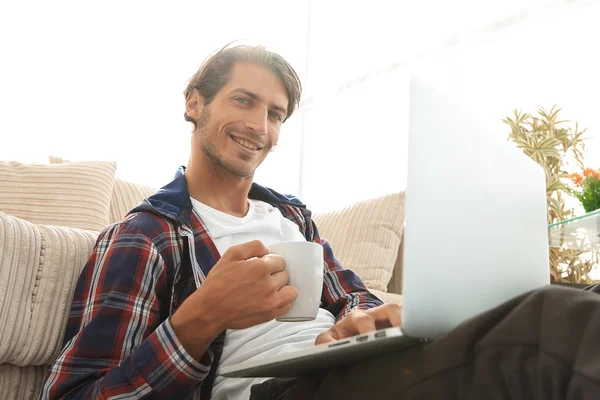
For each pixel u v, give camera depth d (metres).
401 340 0.60
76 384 0.92
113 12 3.36
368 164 3.07
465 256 0.67
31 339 1.04
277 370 0.78
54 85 3.15
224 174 1.32
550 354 0.50
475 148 0.73
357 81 3.20
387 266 2.13
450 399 0.56
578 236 1.55
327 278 1.42
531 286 0.81
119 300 1.00
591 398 0.45
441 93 0.69
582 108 2.31
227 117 1.29
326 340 0.92
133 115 3.31
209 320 0.88
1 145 2.99
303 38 3.58
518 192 0.82
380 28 3.15
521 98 2.49
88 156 3.17
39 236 1.11
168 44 3.47
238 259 0.89
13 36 3.10
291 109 1.42
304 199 3.35
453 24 2.79
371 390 0.65
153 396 0.90
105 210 1.93
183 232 1.15
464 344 0.56
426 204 0.63
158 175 3.31
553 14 2.43
